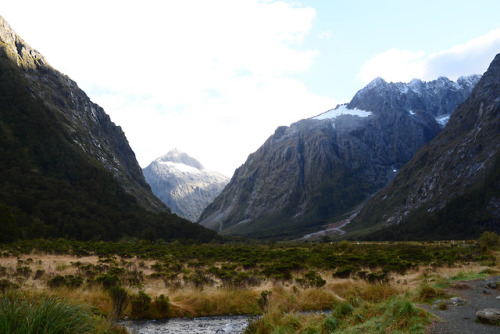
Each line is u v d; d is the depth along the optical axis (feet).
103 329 30.73
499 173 647.97
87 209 433.07
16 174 434.71
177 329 46.88
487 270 69.51
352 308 35.76
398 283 72.33
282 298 57.93
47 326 20.93
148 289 67.46
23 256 139.13
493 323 27.94
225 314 55.77
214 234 530.27
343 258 133.28
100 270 98.07
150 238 350.64
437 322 28.89
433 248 245.65
